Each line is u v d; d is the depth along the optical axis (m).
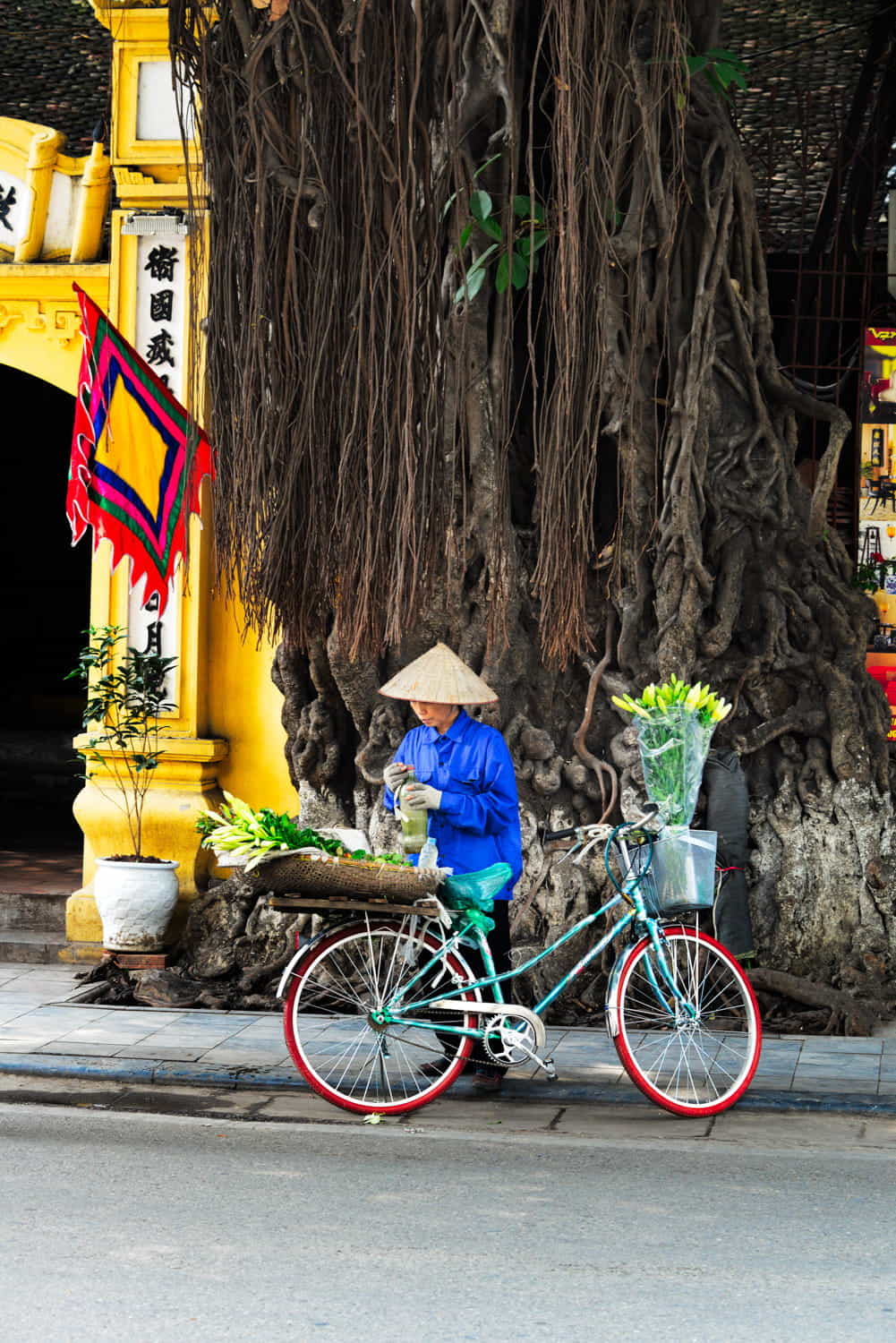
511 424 8.29
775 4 11.33
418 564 7.46
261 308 7.55
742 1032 7.86
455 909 6.71
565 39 6.91
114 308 9.70
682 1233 5.06
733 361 8.97
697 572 8.60
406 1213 5.24
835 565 9.25
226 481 7.86
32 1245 4.82
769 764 8.88
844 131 11.91
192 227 7.88
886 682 10.23
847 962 8.48
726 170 8.72
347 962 8.53
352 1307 4.34
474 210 7.36
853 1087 6.94
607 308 7.44
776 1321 4.29
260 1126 6.46
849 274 10.63
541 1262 4.75
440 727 7.10
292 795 9.79
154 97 9.67
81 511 8.26
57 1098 6.95
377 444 7.43
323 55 7.30
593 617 8.87
